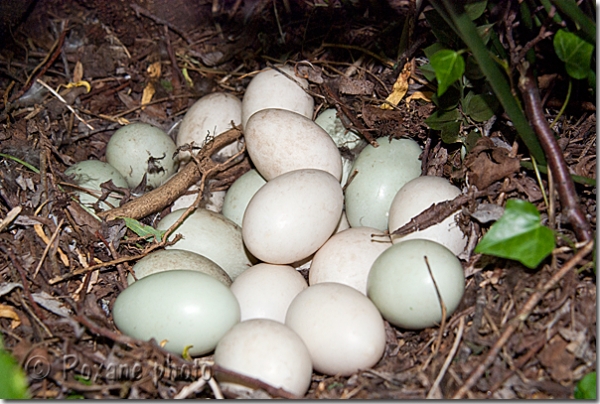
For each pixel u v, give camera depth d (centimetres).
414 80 55
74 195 50
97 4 65
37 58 63
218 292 43
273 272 46
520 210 41
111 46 64
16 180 50
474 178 47
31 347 41
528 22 48
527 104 43
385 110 53
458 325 43
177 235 49
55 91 60
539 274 43
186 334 42
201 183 51
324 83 54
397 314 43
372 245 46
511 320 41
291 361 40
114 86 62
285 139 49
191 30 66
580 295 42
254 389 40
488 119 49
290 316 43
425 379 41
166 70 64
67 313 44
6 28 62
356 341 42
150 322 42
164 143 55
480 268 45
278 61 61
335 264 46
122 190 51
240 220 52
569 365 40
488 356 40
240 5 66
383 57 57
